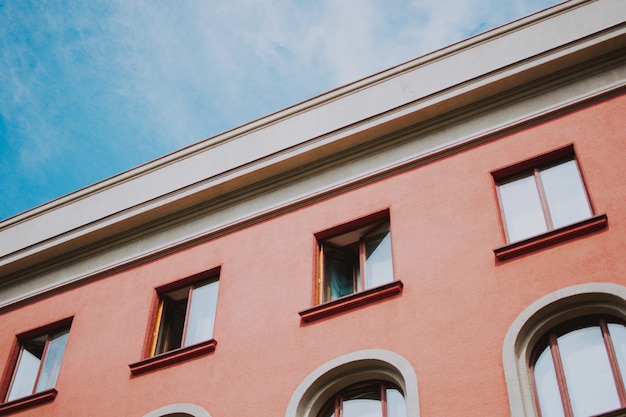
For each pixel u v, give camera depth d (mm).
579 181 15031
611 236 13703
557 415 12250
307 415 14070
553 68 16594
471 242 14898
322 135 17906
